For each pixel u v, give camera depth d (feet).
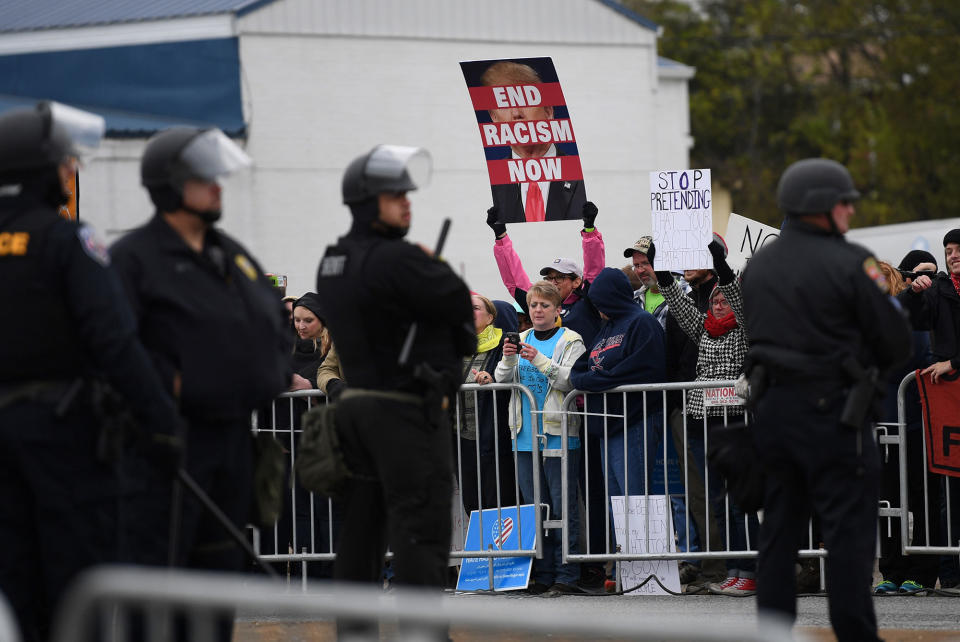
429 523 51.60
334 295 52.49
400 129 219.20
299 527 77.10
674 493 74.79
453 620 28.02
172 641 41.70
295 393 76.54
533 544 74.74
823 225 49.75
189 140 44.88
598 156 232.94
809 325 48.65
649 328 73.67
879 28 406.21
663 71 242.37
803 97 424.05
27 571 41.81
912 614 65.16
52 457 40.52
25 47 222.07
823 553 72.02
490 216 81.20
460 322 51.96
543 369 74.49
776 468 49.73
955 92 390.21
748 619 63.93
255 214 209.46
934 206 384.68
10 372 40.63
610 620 27.61
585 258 80.64
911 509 73.67
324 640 59.62
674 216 73.61
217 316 44.70
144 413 40.98
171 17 211.00
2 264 40.60
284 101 212.02
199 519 45.80
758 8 426.10
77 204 62.13
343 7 215.10
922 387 71.10
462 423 77.30
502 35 226.38
